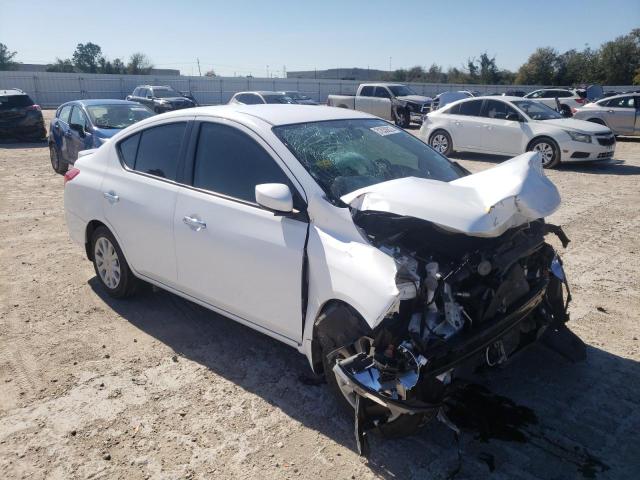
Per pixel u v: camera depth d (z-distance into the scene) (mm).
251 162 3533
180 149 4004
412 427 2789
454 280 2797
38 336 4262
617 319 4457
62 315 4637
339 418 3229
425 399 2701
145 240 4180
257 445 3002
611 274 5480
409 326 2730
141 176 4262
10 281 5449
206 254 3680
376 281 2703
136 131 4465
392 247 2902
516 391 3463
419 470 2799
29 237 7039
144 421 3215
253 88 49594
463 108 14188
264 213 3371
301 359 3904
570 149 12031
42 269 5801
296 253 3137
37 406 3359
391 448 2967
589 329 4285
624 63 58062
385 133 4141
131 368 3791
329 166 3408
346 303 2916
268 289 3340
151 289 5086
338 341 2949
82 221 4844
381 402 2600
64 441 3045
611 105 17953
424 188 2881
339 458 2895
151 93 26516
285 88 49656
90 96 44594
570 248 6344
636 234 6902
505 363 3303
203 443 3021
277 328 3398
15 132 18172
